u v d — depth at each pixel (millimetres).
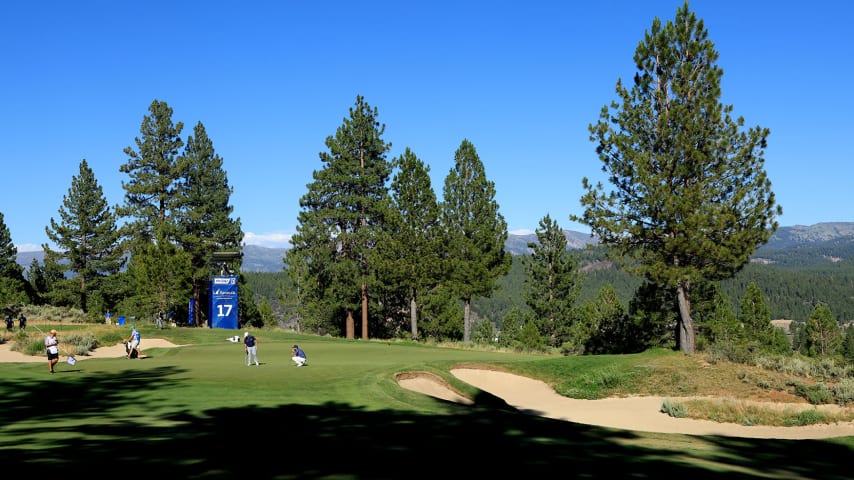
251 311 88188
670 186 31672
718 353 30594
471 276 60062
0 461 10375
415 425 16078
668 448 15406
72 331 48375
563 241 74062
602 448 14500
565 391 28812
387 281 62031
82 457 10852
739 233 30234
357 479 9898
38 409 17250
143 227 74312
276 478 9758
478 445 13617
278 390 21516
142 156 74938
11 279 79125
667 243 31438
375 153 68938
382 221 66375
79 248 79000
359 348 42312
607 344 55094
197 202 77562
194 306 76375
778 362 29312
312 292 73000
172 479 9438
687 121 31031
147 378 24266
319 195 67812
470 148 61469
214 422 15492
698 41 32844
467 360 33469
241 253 80375
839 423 22328
